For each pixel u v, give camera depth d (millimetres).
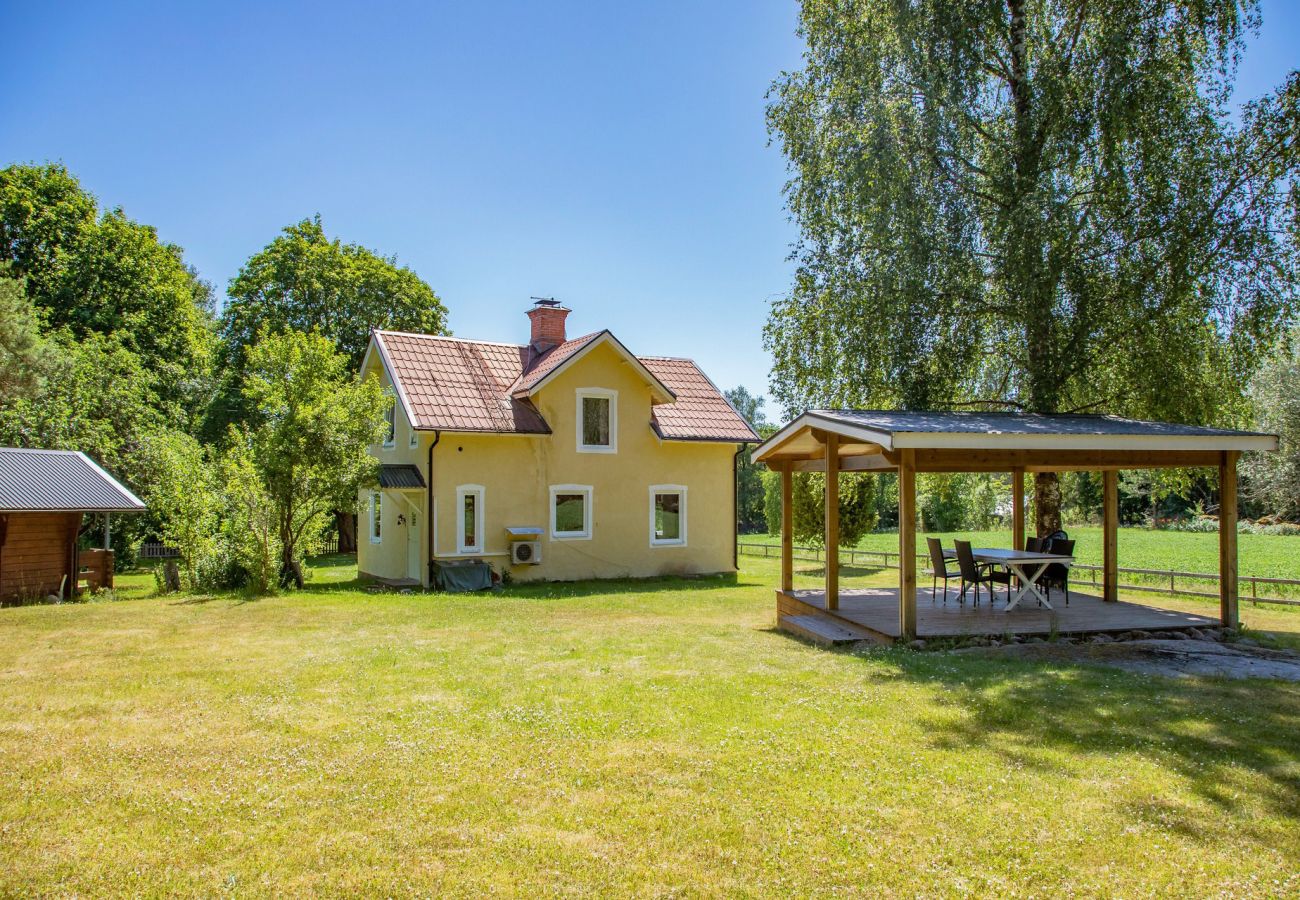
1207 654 9906
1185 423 15391
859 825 4781
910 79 16438
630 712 7254
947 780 5484
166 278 37500
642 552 23031
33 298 31859
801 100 17953
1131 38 14891
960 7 15523
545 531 21609
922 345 16562
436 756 6031
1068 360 15484
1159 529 48625
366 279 35031
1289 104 14227
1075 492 36188
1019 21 16312
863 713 7172
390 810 5023
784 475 14445
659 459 23406
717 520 24281
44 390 25734
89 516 27969
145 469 28375
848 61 16641
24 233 33062
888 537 46281
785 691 8047
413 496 21203
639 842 4578
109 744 6383
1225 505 11656
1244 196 14539
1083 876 4164
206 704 7680
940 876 4172
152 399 32375
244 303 35000
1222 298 14742
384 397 19109
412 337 22953
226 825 4812
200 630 12586
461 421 20234
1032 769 5688
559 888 4070
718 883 4117
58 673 9172
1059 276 14953
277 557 18406
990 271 16641
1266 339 14734
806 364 18625
